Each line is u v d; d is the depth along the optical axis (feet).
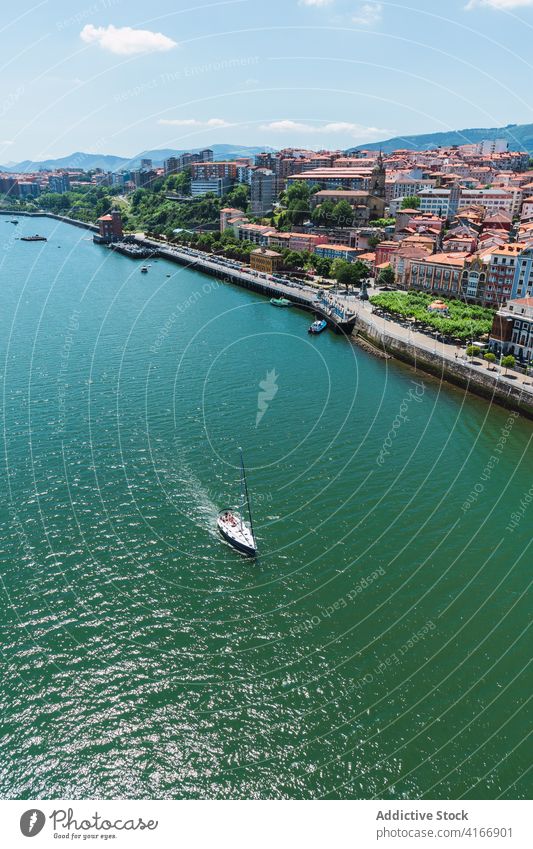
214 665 239.50
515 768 201.67
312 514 330.75
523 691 228.84
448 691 229.04
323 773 200.54
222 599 270.87
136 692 228.84
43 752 208.03
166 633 253.03
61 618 259.80
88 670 236.84
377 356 655.35
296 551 301.22
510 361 536.01
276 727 216.54
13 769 202.49
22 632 252.62
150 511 330.95
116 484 357.20
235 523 314.14
